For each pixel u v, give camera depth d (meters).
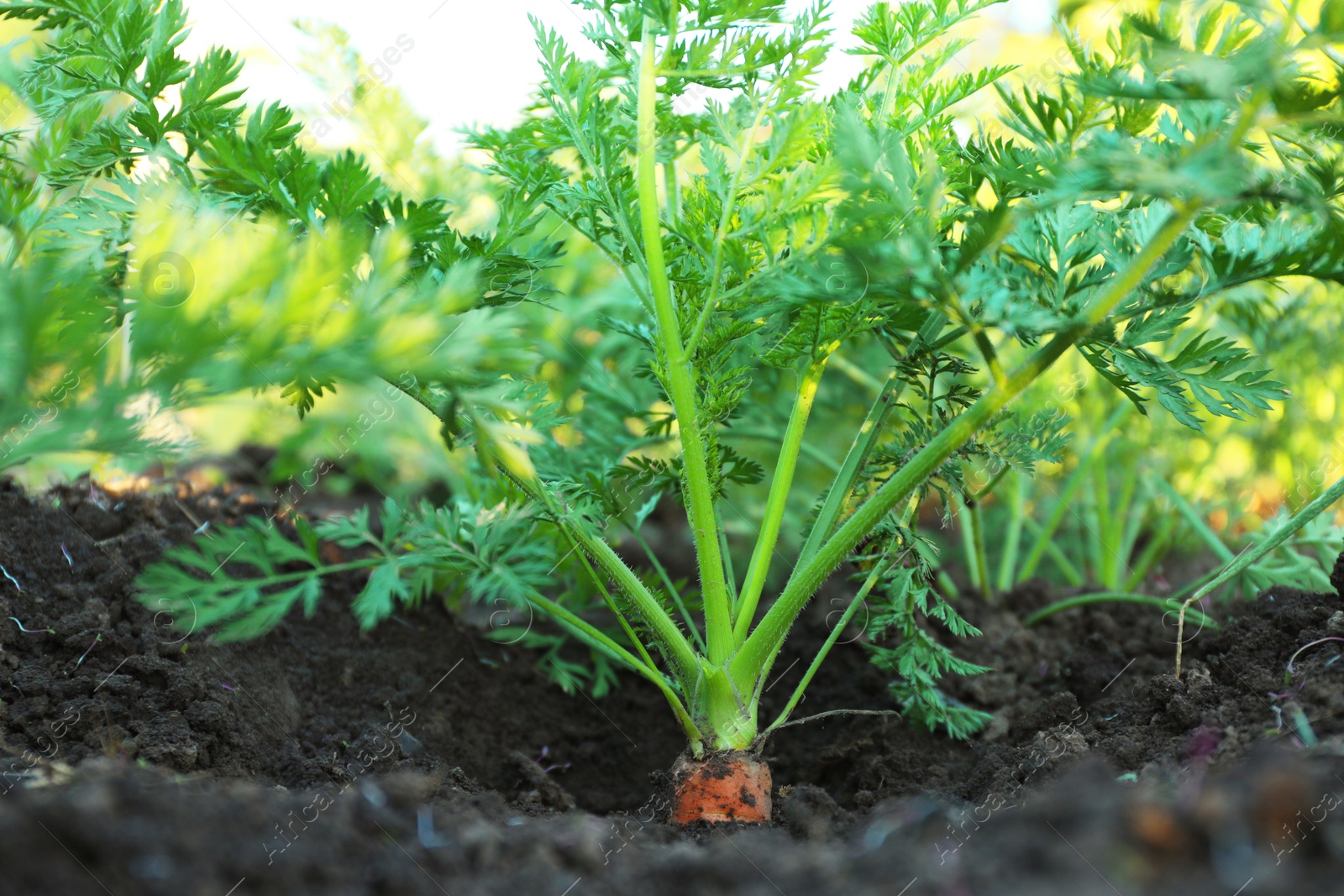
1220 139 0.81
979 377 1.12
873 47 0.92
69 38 0.90
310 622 1.00
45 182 0.90
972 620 1.06
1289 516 1.04
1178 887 0.74
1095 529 1.18
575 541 0.91
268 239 0.79
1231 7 0.86
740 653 0.89
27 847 0.73
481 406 0.88
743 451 1.21
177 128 0.89
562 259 1.16
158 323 0.78
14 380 0.78
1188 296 0.84
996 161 0.88
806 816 0.86
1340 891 0.74
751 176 0.90
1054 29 0.94
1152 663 0.99
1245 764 0.80
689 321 0.91
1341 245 0.82
